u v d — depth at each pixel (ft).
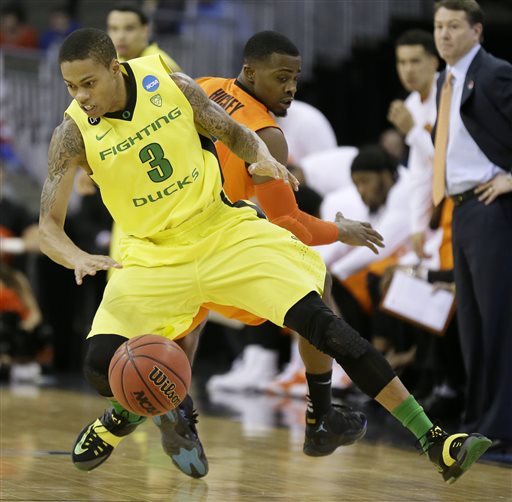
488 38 89.30
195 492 30.86
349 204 61.00
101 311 30.55
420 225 52.01
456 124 43.04
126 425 31.78
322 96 99.96
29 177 107.45
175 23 105.60
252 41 34.35
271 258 30.09
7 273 78.18
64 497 29.22
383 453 41.11
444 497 31.27
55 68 108.47
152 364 27.58
